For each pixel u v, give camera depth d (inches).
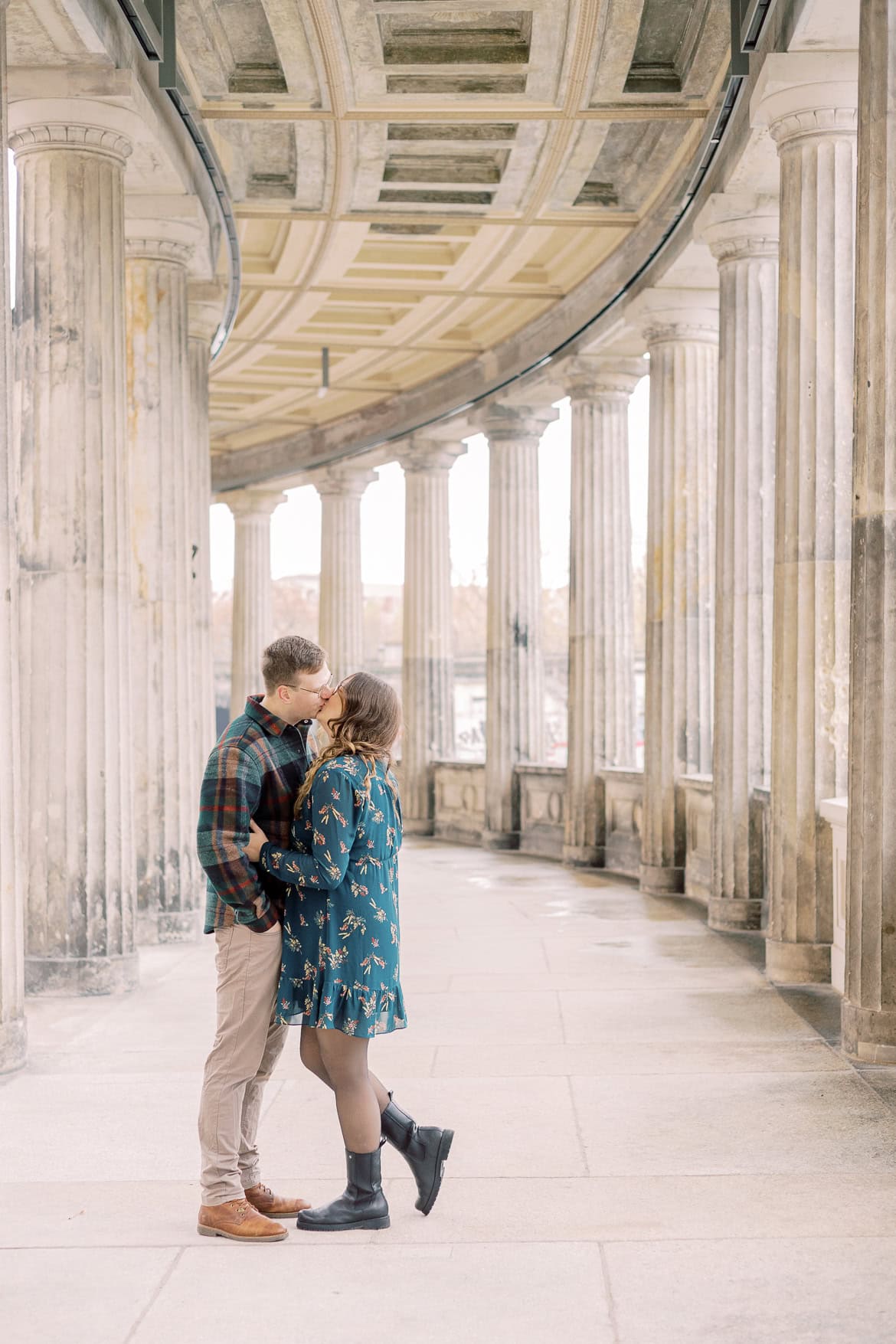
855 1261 151.2
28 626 313.0
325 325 631.2
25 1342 133.4
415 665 743.7
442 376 703.1
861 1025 243.8
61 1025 282.4
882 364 234.1
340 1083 161.3
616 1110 214.4
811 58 295.7
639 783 542.6
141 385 392.8
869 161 234.4
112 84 297.1
